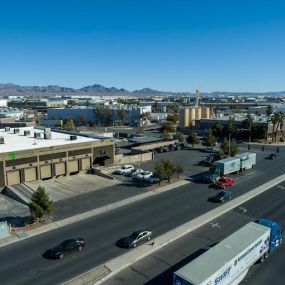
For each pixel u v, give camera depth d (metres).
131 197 55.53
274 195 57.09
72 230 42.00
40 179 65.56
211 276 25.45
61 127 150.12
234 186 62.59
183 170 68.88
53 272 32.19
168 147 104.50
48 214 45.38
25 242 38.62
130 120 187.88
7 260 34.50
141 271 32.50
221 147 86.44
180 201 53.56
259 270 32.75
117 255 35.59
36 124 173.75
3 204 52.88
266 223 36.41
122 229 42.34
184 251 36.59
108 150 78.44
